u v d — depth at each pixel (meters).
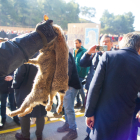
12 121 3.51
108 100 1.56
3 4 33.19
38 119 2.54
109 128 1.54
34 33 0.88
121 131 1.56
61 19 45.75
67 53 1.15
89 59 2.89
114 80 1.53
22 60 0.81
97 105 1.68
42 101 1.17
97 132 1.61
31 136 2.89
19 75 2.15
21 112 1.23
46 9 43.00
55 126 3.31
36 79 1.20
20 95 2.31
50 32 0.92
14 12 34.41
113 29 51.94
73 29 6.89
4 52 0.73
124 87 1.52
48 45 1.09
